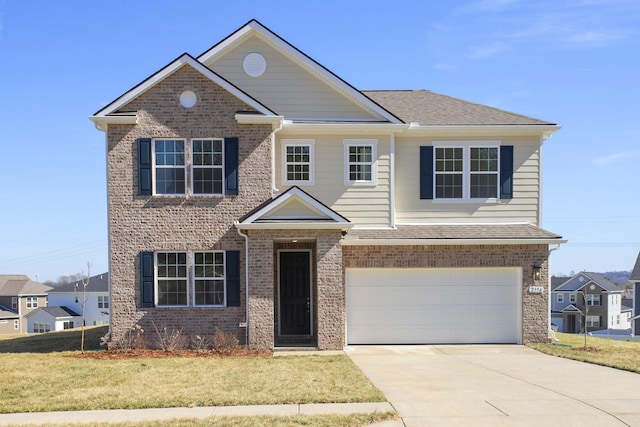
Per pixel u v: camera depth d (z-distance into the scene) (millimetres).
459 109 18625
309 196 14953
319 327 14922
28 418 8414
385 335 16094
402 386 10367
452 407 8797
